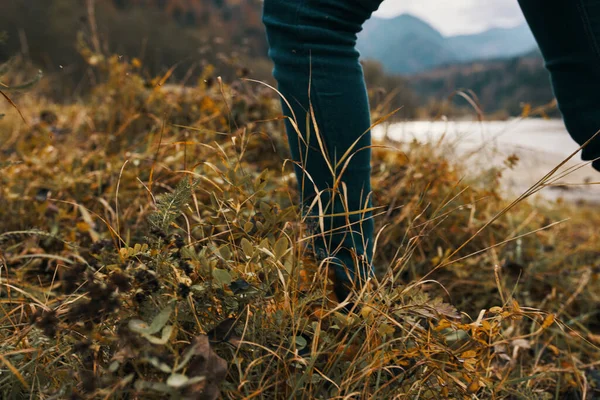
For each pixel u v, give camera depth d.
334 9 0.87
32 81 0.78
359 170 0.94
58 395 0.65
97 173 1.55
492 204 1.84
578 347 1.30
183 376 0.56
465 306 1.38
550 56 1.06
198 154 1.67
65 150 1.88
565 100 1.06
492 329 0.82
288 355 0.81
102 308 0.66
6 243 1.34
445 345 0.83
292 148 0.99
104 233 1.29
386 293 0.89
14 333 0.85
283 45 0.90
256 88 2.16
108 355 0.75
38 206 1.39
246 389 0.72
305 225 0.93
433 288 1.38
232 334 0.74
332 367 0.82
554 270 1.68
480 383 0.83
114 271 0.78
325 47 0.88
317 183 0.96
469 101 1.75
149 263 0.78
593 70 1.00
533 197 2.34
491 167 1.82
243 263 0.87
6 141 2.09
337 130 0.91
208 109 1.94
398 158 1.78
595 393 1.09
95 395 0.62
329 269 0.96
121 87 2.15
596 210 2.93
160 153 1.61
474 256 1.56
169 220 0.79
